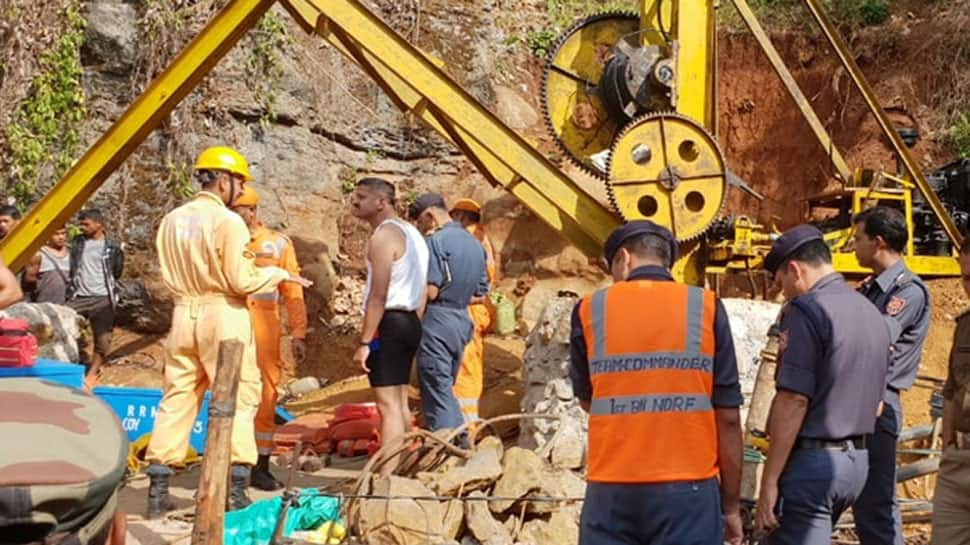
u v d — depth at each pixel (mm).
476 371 9461
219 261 7000
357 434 9820
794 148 14555
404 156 14266
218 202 7164
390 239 7484
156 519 7055
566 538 6832
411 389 11164
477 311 9422
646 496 4402
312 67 13945
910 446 9109
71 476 2127
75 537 2168
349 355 12898
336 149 14000
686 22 9586
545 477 7137
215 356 7004
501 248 13375
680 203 9180
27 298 10742
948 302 11977
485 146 9430
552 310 8930
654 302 4531
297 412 11445
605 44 10133
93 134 13414
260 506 6590
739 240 9422
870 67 14641
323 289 13219
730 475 4586
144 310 12969
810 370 4926
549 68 10031
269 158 13531
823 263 5180
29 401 2287
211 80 13375
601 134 10023
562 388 8617
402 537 6383
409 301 7527
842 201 10156
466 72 14602
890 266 6141
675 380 4453
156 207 13203
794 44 14930
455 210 10453
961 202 10375
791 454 5047
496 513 6863
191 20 13586
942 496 5270
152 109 9188
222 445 4906
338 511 6453
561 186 9602
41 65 13242
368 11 9234
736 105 14977
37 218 9219
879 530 5910
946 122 13992
